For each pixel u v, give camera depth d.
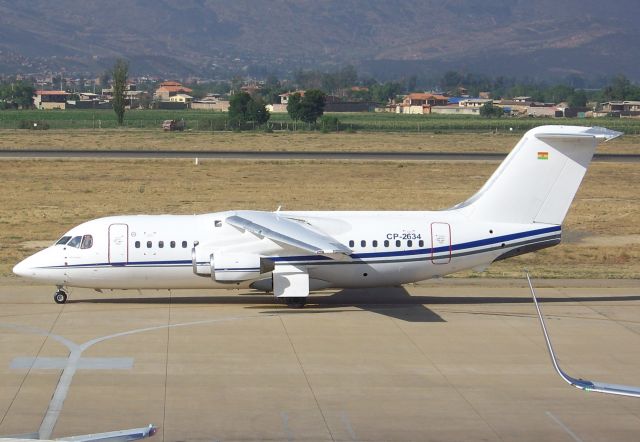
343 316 78.94
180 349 67.62
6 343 68.38
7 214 140.00
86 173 191.00
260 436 51.16
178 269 81.19
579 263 109.75
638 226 137.88
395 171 199.75
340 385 60.16
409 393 58.91
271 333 72.56
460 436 51.78
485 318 78.81
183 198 158.38
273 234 76.75
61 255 80.62
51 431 51.16
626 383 61.47
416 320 77.75
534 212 83.75
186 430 51.75
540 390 59.91
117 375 61.28
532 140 82.75
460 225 83.06
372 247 81.88
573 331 74.75
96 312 78.88
